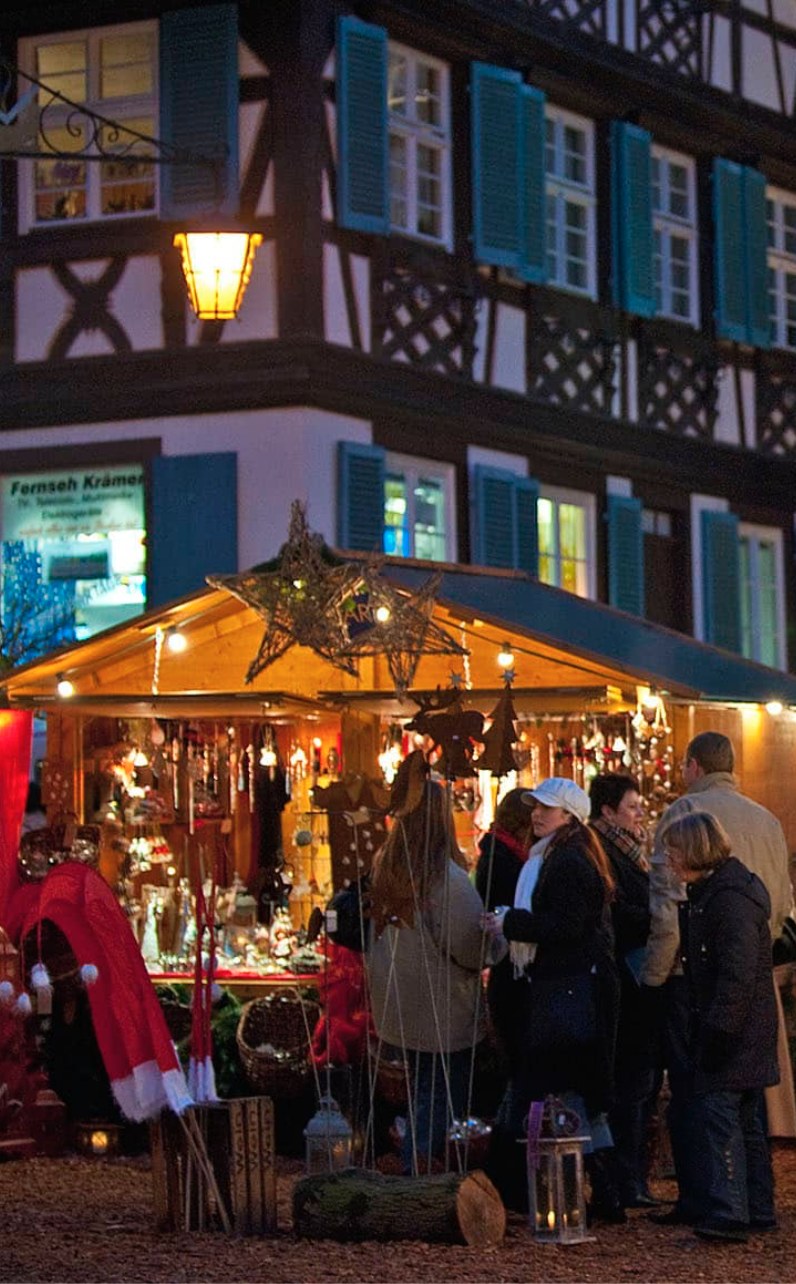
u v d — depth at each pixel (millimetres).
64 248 17312
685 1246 7625
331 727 11703
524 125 18891
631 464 20281
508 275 18938
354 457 16875
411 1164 8180
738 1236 7664
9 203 17500
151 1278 7004
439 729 8219
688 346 21203
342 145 17016
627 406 20359
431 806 8172
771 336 22641
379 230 17250
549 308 19359
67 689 10875
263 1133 7949
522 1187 8164
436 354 18031
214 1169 7949
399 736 11352
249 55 16922
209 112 16906
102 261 17203
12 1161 9617
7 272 17484
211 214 16828
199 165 16891
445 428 18047
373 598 9953
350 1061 9539
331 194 17000
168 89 17016
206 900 10727
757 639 22406
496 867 8609
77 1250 7539
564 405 19406
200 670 11250
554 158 19703
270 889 11625
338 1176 7820
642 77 20312
